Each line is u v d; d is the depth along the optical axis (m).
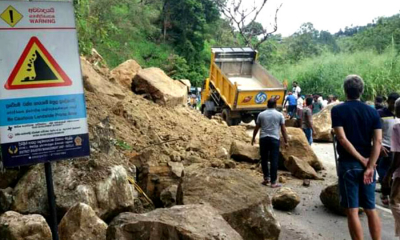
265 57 47.47
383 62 28.16
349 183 5.34
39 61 3.70
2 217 4.71
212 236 4.07
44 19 3.71
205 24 42.97
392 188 5.90
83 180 5.99
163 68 37.56
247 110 18.17
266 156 9.23
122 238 4.22
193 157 9.48
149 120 11.86
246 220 5.50
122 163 7.39
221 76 19.00
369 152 5.40
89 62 14.30
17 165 3.67
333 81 30.73
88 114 9.09
